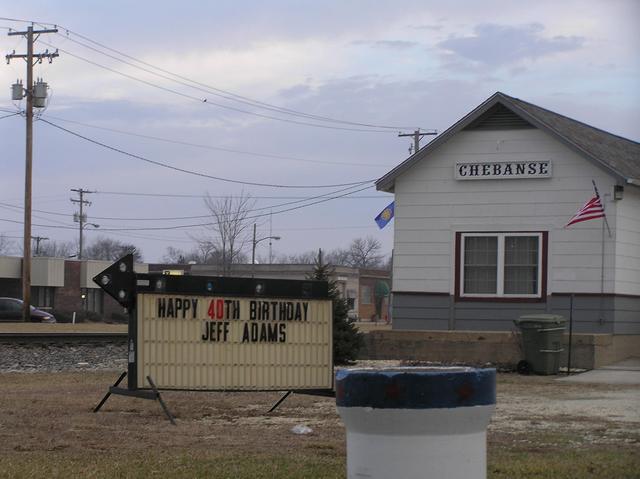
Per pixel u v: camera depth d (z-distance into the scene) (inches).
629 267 858.1
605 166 826.2
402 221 902.4
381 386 173.3
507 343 822.5
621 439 386.9
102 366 849.5
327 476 301.3
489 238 875.4
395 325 898.1
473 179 879.1
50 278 2578.7
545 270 853.2
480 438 181.0
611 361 813.2
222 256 3011.8
